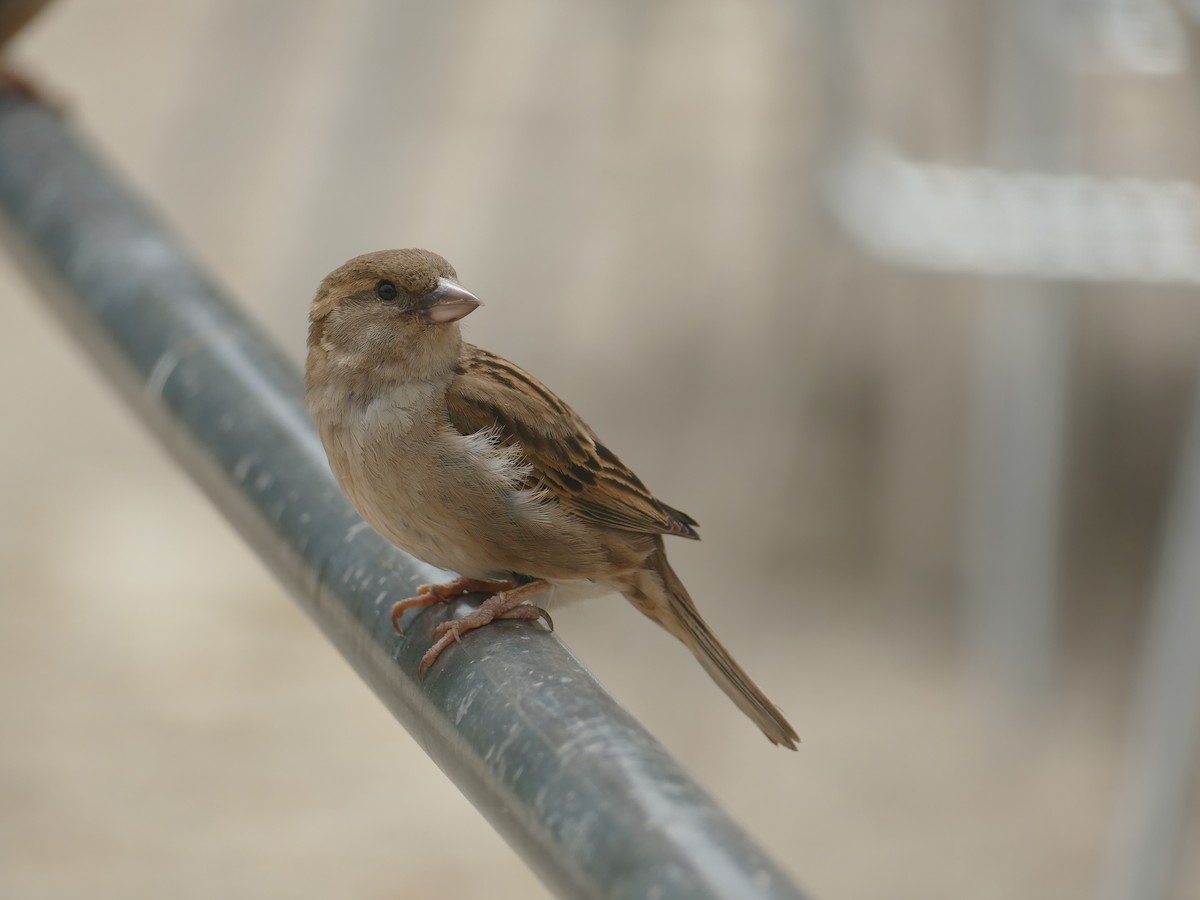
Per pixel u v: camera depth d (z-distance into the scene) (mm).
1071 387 13477
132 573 12758
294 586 4168
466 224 17000
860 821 10344
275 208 17078
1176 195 10750
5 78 7801
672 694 11398
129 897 9633
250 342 4547
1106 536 12906
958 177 10852
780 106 19359
